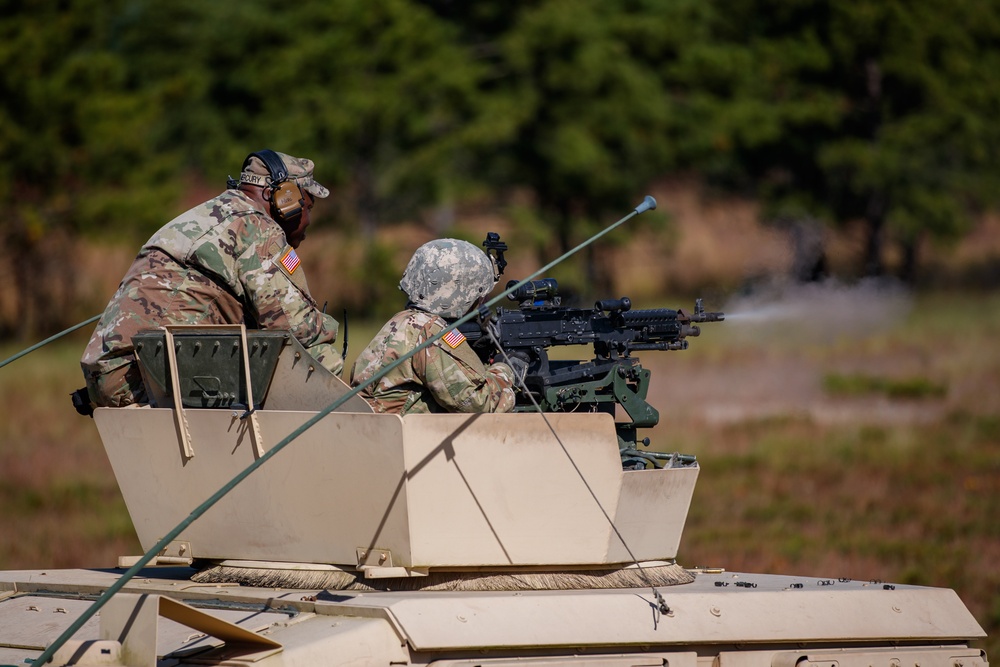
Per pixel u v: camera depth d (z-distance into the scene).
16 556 43.34
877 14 129.00
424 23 118.31
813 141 137.25
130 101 110.12
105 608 15.91
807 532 46.38
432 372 19.59
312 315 21.38
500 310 21.28
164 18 126.56
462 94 117.81
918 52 132.12
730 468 58.03
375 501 18.55
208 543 20.20
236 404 19.39
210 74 120.75
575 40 120.12
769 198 138.25
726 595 19.30
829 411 71.69
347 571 19.11
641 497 20.28
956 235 139.50
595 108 124.50
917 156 136.12
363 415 18.38
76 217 108.25
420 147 118.81
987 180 141.50
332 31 116.12
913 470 57.00
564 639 17.58
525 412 20.88
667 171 136.38
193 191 128.25
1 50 102.81
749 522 48.41
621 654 18.03
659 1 128.38
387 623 16.81
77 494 53.34
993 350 91.75
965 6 134.62
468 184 122.38
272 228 21.36
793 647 19.38
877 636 19.73
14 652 17.30
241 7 119.88
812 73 137.50
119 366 20.64
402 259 118.56
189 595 18.89
